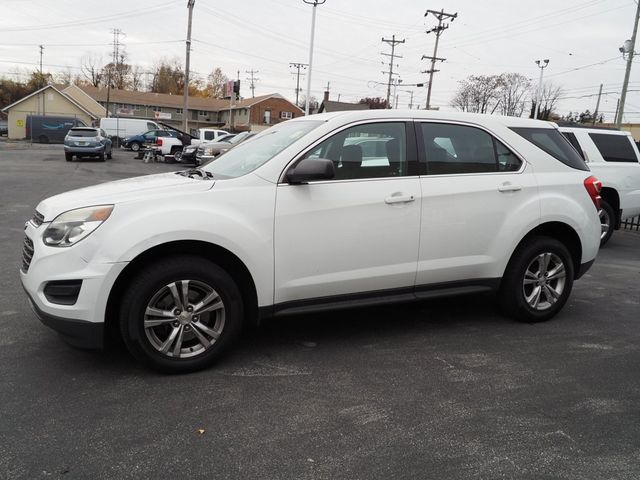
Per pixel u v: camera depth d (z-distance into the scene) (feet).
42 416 9.96
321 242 12.65
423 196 13.65
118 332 14.14
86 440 9.23
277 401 10.79
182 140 96.37
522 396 11.27
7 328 14.28
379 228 13.17
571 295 19.43
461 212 14.14
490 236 14.62
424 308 17.17
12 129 185.98
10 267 20.47
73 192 12.53
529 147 15.49
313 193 12.57
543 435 9.77
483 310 17.11
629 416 10.53
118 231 10.97
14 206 35.81
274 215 12.16
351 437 9.55
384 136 13.57
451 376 12.16
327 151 12.92
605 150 29.37
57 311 10.94
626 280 22.00
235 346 13.62
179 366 11.75
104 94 233.96
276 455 8.96
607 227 29.86
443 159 14.21
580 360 13.26
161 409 10.35
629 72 91.50
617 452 9.29
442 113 14.52
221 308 11.99
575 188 15.92
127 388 11.16
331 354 13.26
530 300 15.67
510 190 14.79
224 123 256.52
